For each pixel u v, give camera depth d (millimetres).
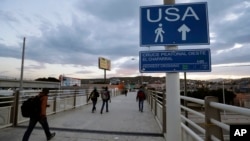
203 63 3018
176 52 3084
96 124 9039
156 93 11086
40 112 6066
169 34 3146
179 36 3121
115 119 10516
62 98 13492
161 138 6793
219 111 2707
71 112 13133
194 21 3125
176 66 3061
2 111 7688
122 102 23062
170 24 3162
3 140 6199
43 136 6770
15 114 8281
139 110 14477
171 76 3096
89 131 7613
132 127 8477
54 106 12227
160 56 3113
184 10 3160
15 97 8352
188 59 3049
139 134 7285
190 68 3031
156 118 10375
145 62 3139
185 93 13367
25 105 5941
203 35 3080
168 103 3094
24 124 8500
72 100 15305
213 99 2742
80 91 17312
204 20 3111
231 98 34562
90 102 20094
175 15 3170
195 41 3082
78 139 6500
